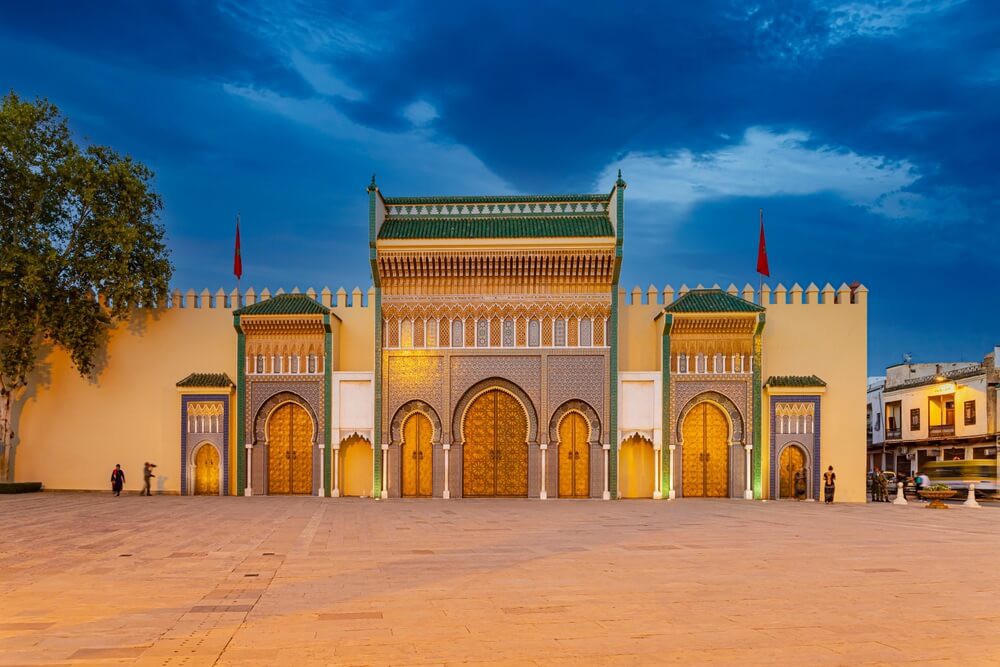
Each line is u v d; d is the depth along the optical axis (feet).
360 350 107.86
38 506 85.46
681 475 100.63
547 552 49.34
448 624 29.76
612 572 41.52
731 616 30.99
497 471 101.14
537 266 101.04
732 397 100.94
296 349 103.76
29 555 49.01
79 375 107.45
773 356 104.78
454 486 100.22
